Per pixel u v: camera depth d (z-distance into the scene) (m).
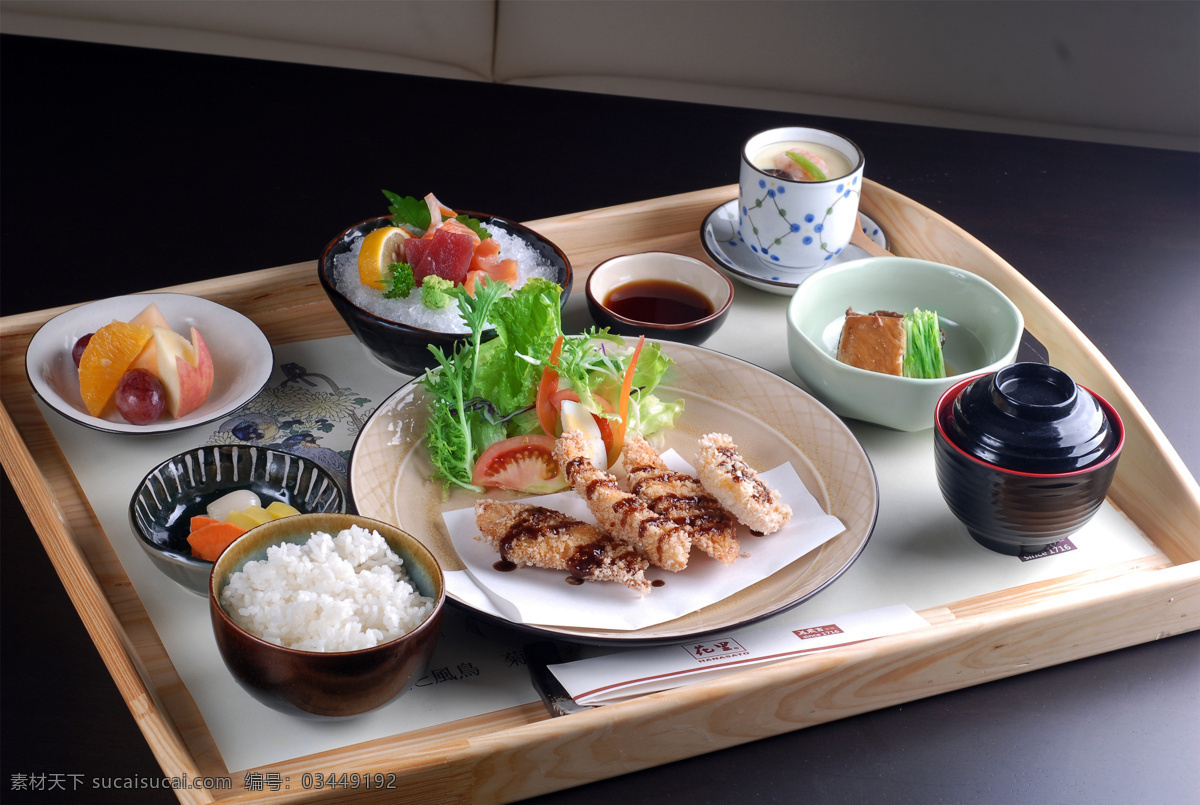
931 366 1.07
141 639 0.93
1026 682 0.95
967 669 0.93
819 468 1.02
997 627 0.92
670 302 1.16
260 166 1.47
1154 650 0.97
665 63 1.80
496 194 1.45
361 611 0.87
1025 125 1.80
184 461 0.99
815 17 1.74
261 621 0.86
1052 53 1.75
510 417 1.05
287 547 0.89
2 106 1.53
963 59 1.77
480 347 1.06
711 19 1.75
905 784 0.90
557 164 1.50
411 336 1.06
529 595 0.93
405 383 1.10
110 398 1.05
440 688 0.91
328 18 1.75
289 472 1.00
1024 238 1.38
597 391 1.07
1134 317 1.28
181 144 1.50
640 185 1.47
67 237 1.37
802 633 0.93
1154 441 1.03
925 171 1.48
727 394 1.08
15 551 1.08
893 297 1.13
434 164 1.49
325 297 1.18
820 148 1.20
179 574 0.93
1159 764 0.91
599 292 1.15
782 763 0.90
